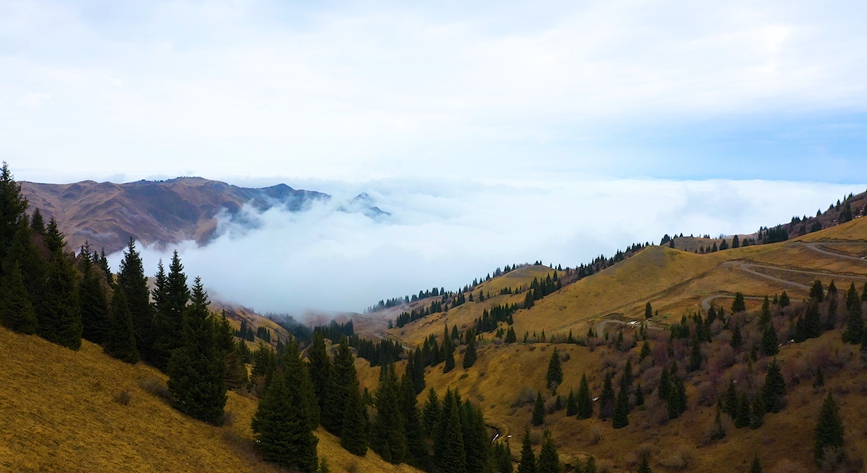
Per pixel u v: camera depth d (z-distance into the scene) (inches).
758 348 4790.8
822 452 3152.1
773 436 3602.4
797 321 4864.7
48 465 1163.3
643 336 6368.1
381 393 2849.4
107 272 3353.8
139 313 2282.2
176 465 1473.9
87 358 1926.7
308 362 2844.5
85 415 1497.3
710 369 4877.0
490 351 7608.3
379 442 2770.7
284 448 1801.2
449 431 3063.5
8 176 2149.4
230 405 2204.7
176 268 2260.1
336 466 2140.7
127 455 1390.3
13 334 1772.9
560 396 5679.1
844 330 4372.5
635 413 4842.5
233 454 1732.3
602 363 5974.4
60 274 1950.1
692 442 4040.4
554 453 2947.8
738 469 3494.1
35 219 2593.5
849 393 3629.4
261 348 2896.2
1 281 1886.1
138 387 1881.2
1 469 1067.3
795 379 4084.6
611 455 4330.7
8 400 1369.3
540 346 7096.5
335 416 2716.5
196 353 1913.1
